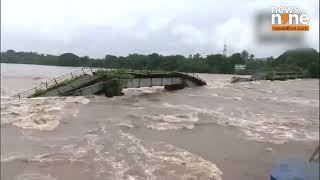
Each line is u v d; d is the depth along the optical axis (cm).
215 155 2073
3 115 3005
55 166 1806
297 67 14988
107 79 4778
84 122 2870
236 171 1805
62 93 4316
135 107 3822
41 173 1708
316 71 14050
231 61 19238
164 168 1812
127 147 2175
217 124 2998
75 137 2384
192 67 18975
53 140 2295
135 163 1878
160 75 5856
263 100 5109
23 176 1662
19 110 3253
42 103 3691
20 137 2345
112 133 2519
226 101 4759
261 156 2080
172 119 3155
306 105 4697
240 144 2350
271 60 17275
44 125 2703
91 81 4634
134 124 2859
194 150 2166
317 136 2675
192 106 4109
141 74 5338
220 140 2442
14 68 18600
